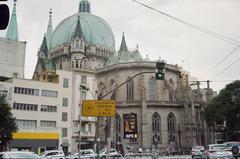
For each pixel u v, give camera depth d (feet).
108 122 129.29
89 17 419.54
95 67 358.02
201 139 301.02
